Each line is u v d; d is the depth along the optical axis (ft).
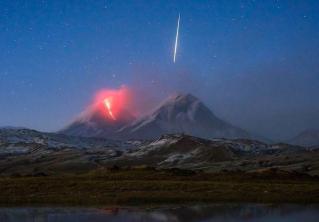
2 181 251.39
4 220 158.81
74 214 171.83
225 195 216.13
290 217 161.89
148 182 245.45
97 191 225.97
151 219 158.92
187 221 153.99
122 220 157.28
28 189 230.48
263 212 175.32
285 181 273.33
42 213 174.81
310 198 212.84
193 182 250.98
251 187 236.22
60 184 240.73
